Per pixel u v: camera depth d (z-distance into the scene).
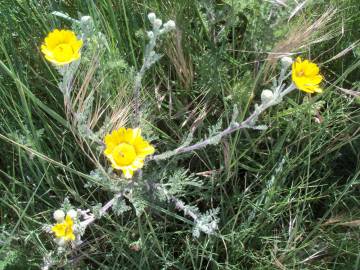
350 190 0.33
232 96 0.31
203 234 0.31
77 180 0.32
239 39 0.35
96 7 0.30
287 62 0.25
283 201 0.30
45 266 0.28
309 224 0.33
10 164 0.32
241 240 0.31
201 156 0.32
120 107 0.28
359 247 0.30
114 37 0.32
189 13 0.33
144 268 0.30
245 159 0.33
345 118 0.33
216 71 0.31
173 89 0.33
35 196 0.31
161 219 0.31
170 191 0.28
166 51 0.32
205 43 0.34
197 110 0.33
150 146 0.25
